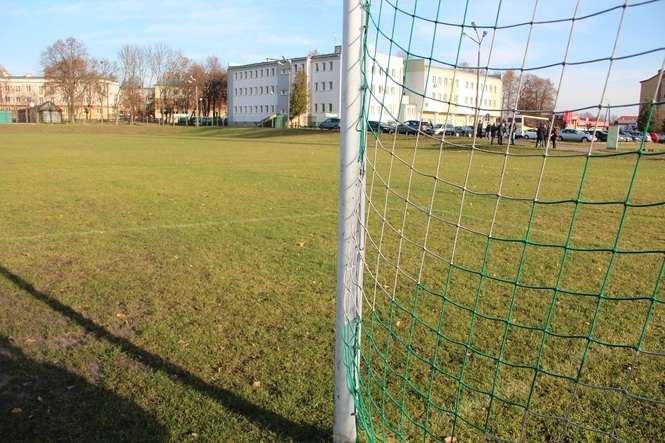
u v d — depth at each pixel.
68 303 5.33
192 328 4.73
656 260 7.14
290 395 3.65
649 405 3.56
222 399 3.61
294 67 87.06
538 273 6.48
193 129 64.00
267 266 6.61
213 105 105.00
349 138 2.97
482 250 7.62
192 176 16.33
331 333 4.64
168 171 17.73
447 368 4.04
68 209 10.42
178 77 94.12
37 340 4.50
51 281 6.00
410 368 4.04
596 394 3.70
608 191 14.74
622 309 5.29
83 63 81.69
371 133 3.24
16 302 5.35
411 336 4.22
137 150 28.78
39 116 86.94
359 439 3.22
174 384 3.80
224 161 22.16
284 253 7.24
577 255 7.36
